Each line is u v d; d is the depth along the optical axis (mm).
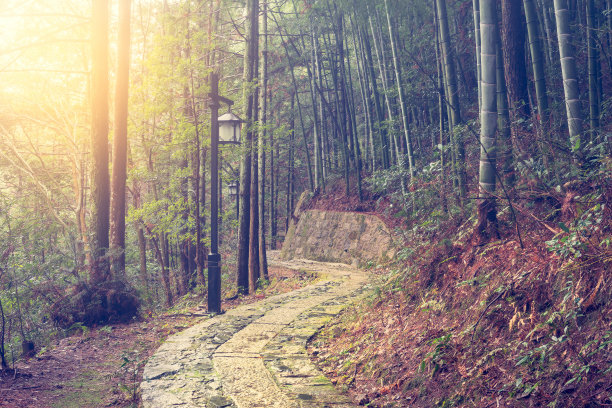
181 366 5164
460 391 3650
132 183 14680
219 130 9031
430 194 7250
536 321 3783
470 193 6352
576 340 3266
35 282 7934
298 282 13297
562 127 6980
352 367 5047
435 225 6750
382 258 14125
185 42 12898
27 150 18344
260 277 14773
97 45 9164
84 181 19125
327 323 7262
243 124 12344
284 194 28516
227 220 15938
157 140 14023
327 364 5344
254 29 12594
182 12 13234
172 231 13656
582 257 3719
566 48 5926
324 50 20844
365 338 5699
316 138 20547
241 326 7160
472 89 14086
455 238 6023
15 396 4539
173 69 12594
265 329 6922
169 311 9914
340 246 17094
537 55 7082
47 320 7922
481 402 3414
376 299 6777
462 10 14320
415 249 6488
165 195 14070
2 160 18172
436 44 11422
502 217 5664
